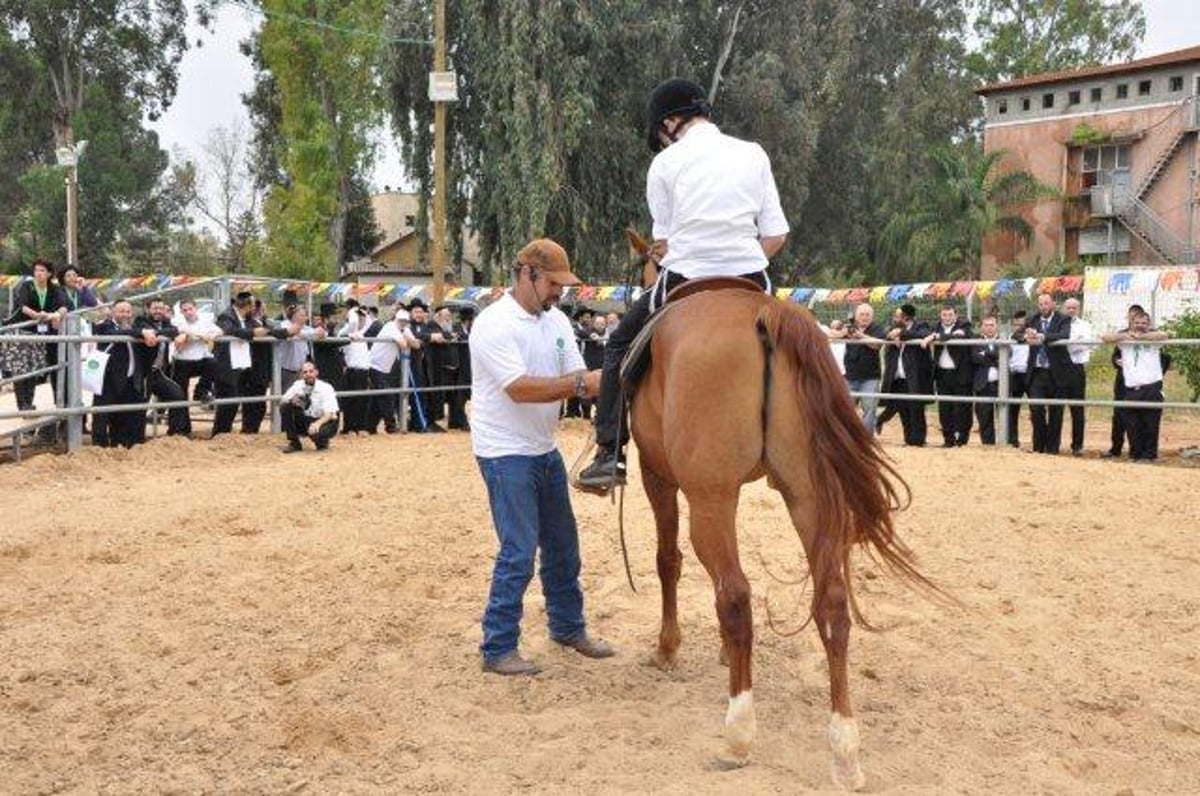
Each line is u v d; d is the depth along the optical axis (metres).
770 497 9.15
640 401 4.37
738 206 4.36
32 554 7.06
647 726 4.21
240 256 58.84
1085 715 4.44
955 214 37.38
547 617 5.65
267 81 49.69
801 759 3.89
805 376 3.64
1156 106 35.81
